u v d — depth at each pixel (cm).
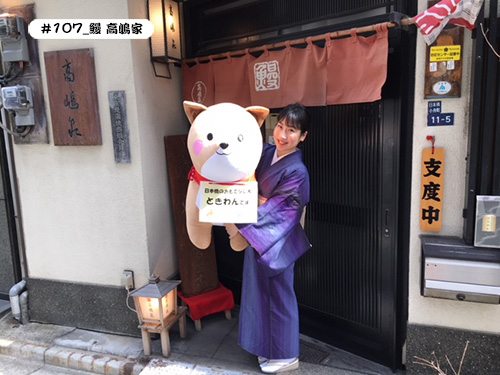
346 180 364
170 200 437
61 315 445
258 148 265
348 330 380
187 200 302
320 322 401
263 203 316
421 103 299
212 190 272
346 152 361
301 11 373
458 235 305
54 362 396
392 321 346
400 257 340
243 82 389
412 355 329
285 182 302
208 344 394
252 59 376
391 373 346
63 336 424
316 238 393
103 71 379
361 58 308
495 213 276
